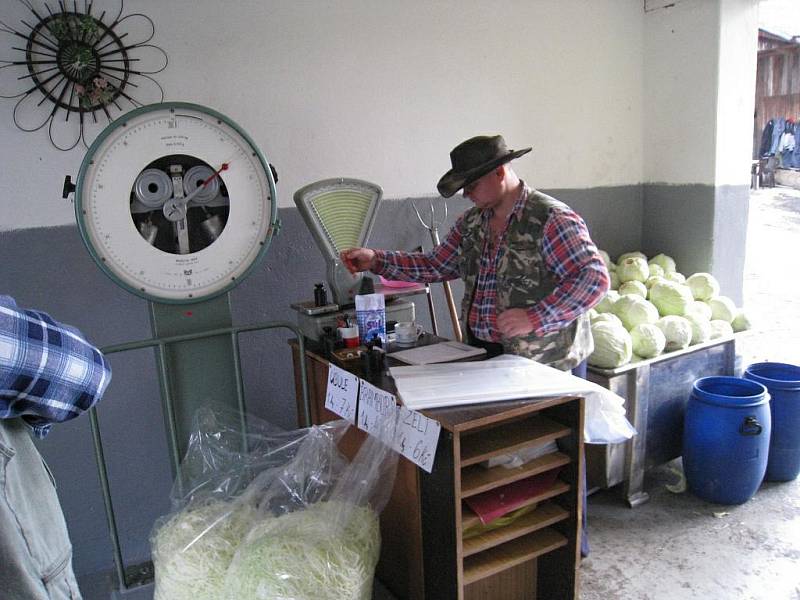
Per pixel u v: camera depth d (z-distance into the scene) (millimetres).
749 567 2264
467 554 1490
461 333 2883
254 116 2500
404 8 2766
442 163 2990
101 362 1041
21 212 2160
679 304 3010
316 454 1729
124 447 2422
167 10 2285
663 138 3611
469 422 1375
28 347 891
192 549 1493
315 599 1319
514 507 1537
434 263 2203
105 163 1553
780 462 2795
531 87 3219
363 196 2078
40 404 930
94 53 2174
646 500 2725
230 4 2391
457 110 2994
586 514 2494
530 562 1776
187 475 1804
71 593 1059
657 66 3564
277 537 1423
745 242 3621
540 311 1746
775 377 2949
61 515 1077
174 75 2330
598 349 2545
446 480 1434
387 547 1818
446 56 2916
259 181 1729
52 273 2227
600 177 3578
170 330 1797
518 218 1916
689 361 2826
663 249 3715
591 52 3398
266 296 2615
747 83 3410
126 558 2490
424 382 1604
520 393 1506
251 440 1897
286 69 2535
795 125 5984
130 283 1640
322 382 2068
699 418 2629
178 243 1678
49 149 2172
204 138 1647
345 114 2693
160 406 2461
